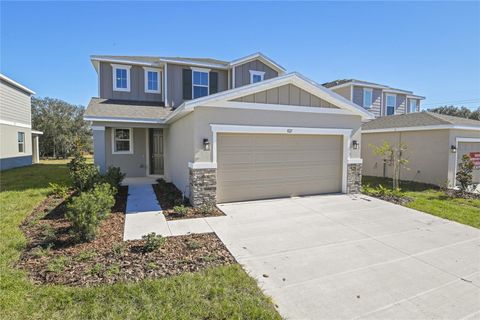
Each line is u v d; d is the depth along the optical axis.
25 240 5.04
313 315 3.11
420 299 3.46
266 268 4.24
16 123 18.47
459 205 8.61
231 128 8.09
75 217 5.03
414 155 13.25
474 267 4.37
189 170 8.31
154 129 14.36
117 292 3.33
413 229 6.25
